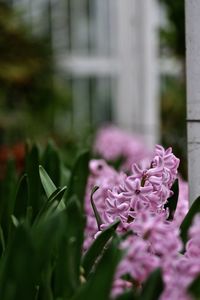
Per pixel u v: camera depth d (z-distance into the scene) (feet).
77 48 22.68
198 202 4.98
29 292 3.59
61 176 7.20
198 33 5.32
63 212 4.14
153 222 3.87
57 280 4.02
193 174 5.44
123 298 3.50
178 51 14.74
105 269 3.57
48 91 17.89
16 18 17.39
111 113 23.68
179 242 3.79
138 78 23.93
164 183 4.90
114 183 6.98
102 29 23.29
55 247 4.59
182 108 17.56
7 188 6.81
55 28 21.83
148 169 5.06
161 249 3.78
